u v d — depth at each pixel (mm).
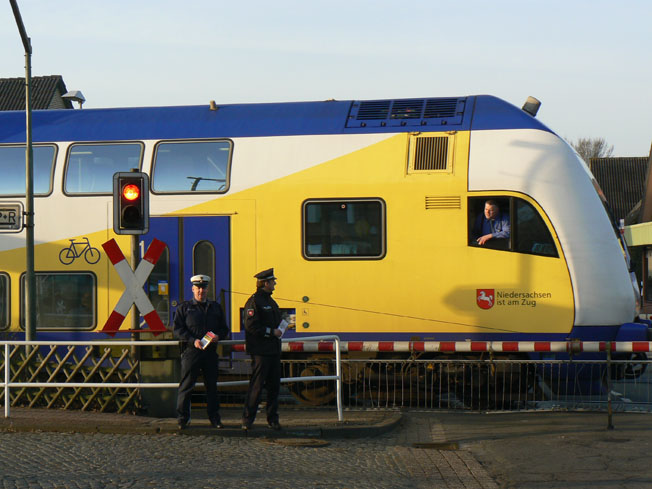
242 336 12898
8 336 13648
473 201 12445
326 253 12711
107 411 11055
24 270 13625
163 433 10000
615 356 12164
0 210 13398
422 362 12242
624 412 11789
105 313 13297
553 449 9391
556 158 12453
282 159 12984
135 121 13750
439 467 8641
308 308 12703
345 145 12883
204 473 7957
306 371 12648
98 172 13570
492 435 10328
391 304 12508
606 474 8180
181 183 13234
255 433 10039
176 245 13117
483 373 12219
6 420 10320
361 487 7648
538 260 12242
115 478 7664
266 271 10094
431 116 12961
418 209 12539
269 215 12891
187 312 10047
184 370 10031
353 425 10430
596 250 12242
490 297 12297
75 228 13477
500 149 12523
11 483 7379
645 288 40844
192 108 13836
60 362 11219
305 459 8844
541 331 12172
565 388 12117
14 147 14016
